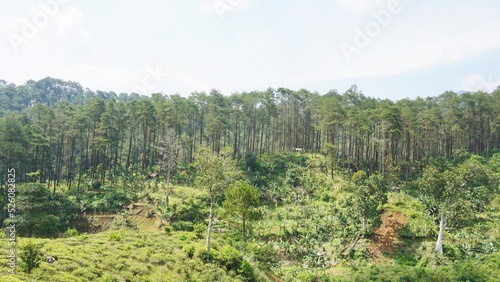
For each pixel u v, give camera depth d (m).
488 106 81.81
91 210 61.00
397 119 71.25
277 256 47.91
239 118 96.56
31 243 23.64
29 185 49.22
